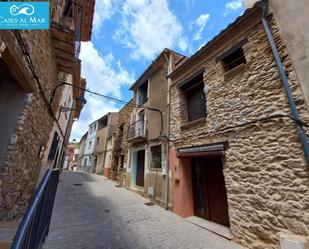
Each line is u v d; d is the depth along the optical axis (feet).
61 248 9.14
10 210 10.09
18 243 3.44
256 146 11.03
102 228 12.37
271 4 11.73
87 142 78.18
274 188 9.67
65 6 16.02
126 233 11.76
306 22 9.43
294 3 10.22
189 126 17.47
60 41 13.57
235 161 12.17
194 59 18.10
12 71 8.55
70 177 42.86
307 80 9.00
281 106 10.11
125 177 32.27
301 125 8.83
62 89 20.71
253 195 10.62
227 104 13.73
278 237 9.00
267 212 9.74
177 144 18.79
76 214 15.17
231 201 11.91
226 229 13.14
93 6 20.07
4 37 6.57
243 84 12.72
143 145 26.73
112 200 21.47
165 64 24.66
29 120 10.99
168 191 18.74
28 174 12.92
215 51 16.08
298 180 8.75
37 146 14.28
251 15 12.92
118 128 43.06
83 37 24.12
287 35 10.36
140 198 23.34
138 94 31.73
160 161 22.50
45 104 14.48
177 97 20.42
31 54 9.69
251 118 11.65
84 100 19.88
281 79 10.36
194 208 17.02
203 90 17.88
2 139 9.29
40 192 5.73
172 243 10.66
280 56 10.60
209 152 14.35
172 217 15.92
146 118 27.30
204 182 16.84
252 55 12.52
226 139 13.23
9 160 9.19
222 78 14.74
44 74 12.96
